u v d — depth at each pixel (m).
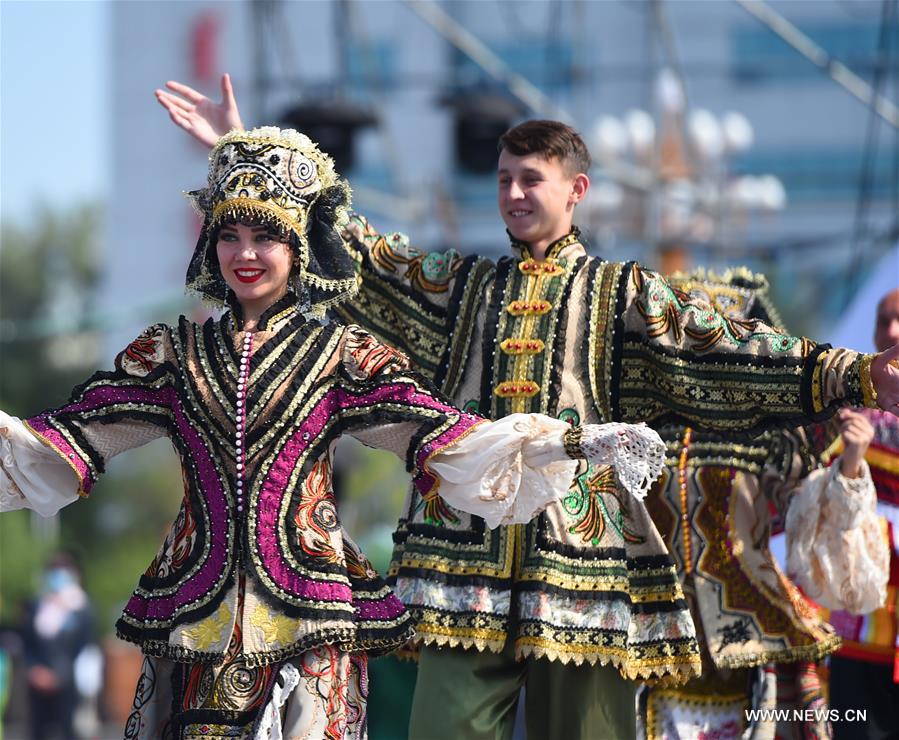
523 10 74.06
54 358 89.19
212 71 87.12
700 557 16.75
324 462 12.08
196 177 88.88
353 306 14.96
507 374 14.03
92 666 40.91
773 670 17.14
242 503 11.82
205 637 11.69
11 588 55.69
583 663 13.79
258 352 12.10
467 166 43.44
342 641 11.64
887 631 17.62
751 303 17.98
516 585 13.62
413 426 11.95
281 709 11.77
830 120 79.81
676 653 13.81
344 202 12.63
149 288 88.06
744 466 16.78
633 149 42.84
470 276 14.58
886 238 41.97
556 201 14.38
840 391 13.41
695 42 80.00
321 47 76.44
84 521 76.31
